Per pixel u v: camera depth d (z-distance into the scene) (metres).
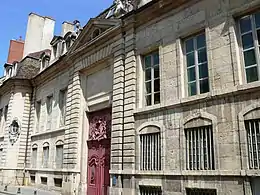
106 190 12.97
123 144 11.79
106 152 13.58
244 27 9.09
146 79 12.03
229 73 8.86
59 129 17.38
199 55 10.16
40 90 21.77
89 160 14.74
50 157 18.02
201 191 8.89
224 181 8.27
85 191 14.34
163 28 11.48
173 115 10.22
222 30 9.38
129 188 11.02
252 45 8.77
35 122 21.64
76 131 15.20
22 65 23.81
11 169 20.91
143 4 12.95
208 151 8.98
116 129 12.12
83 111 15.62
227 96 8.73
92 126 15.14
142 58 12.34
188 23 10.54
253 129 8.06
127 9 13.91
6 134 22.02
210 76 9.34
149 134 11.00
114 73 13.05
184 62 10.60
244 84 8.38
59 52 20.39
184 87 10.30
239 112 8.36
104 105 14.19
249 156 7.97
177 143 9.84
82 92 15.89
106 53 13.99
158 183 10.09
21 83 22.70
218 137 8.69
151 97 11.57
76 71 16.17
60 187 16.28
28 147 21.55
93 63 14.87
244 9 8.91
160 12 11.70
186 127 9.69
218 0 9.73
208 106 9.19
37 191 16.94
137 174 10.93
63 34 21.39
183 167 9.43
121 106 12.29
